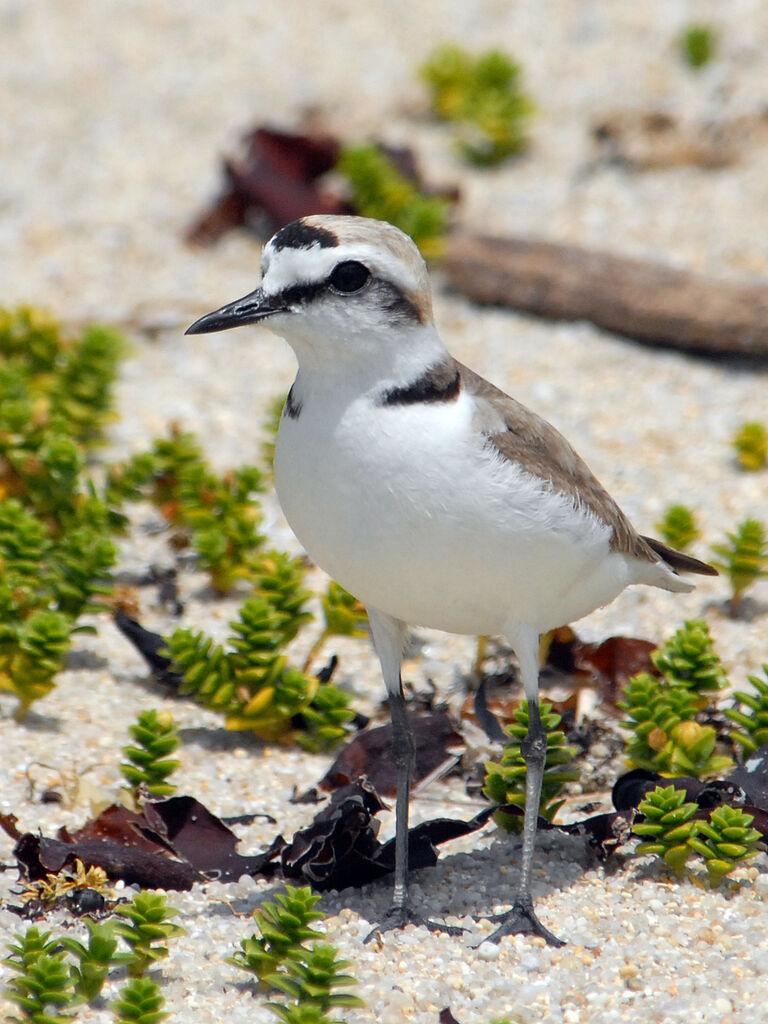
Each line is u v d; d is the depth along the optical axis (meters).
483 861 8.62
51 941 7.30
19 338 14.17
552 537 7.64
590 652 10.73
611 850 8.38
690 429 14.16
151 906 7.22
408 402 7.50
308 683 10.00
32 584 10.62
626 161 18.86
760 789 8.68
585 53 22.20
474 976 7.39
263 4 24.47
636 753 9.19
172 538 12.25
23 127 20.50
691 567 9.59
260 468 13.32
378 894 8.38
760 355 15.25
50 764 9.43
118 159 19.62
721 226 17.28
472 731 9.96
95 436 13.63
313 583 12.04
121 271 16.97
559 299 15.88
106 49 22.97
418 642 11.45
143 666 10.88
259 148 17.55
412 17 23.91
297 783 9.62
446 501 7.43
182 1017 6.96
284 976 7.01
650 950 7.50
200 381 15.01
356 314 7.45
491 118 19.17
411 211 16.44
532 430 7.95
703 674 9.68
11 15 24.00
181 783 9.48
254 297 7.62
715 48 21.45
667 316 15.32
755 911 7.85
